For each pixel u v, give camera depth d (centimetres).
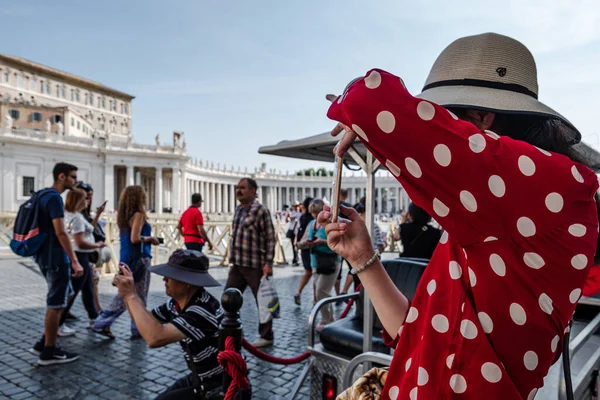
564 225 96
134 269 595
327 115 112
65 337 622
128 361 530
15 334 639
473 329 100
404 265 382
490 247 98
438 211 101
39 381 468
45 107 7231
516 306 97
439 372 105
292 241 1496
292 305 860
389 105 98
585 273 97
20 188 5456
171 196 6838
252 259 602
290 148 372
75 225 620
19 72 7875
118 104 10112
